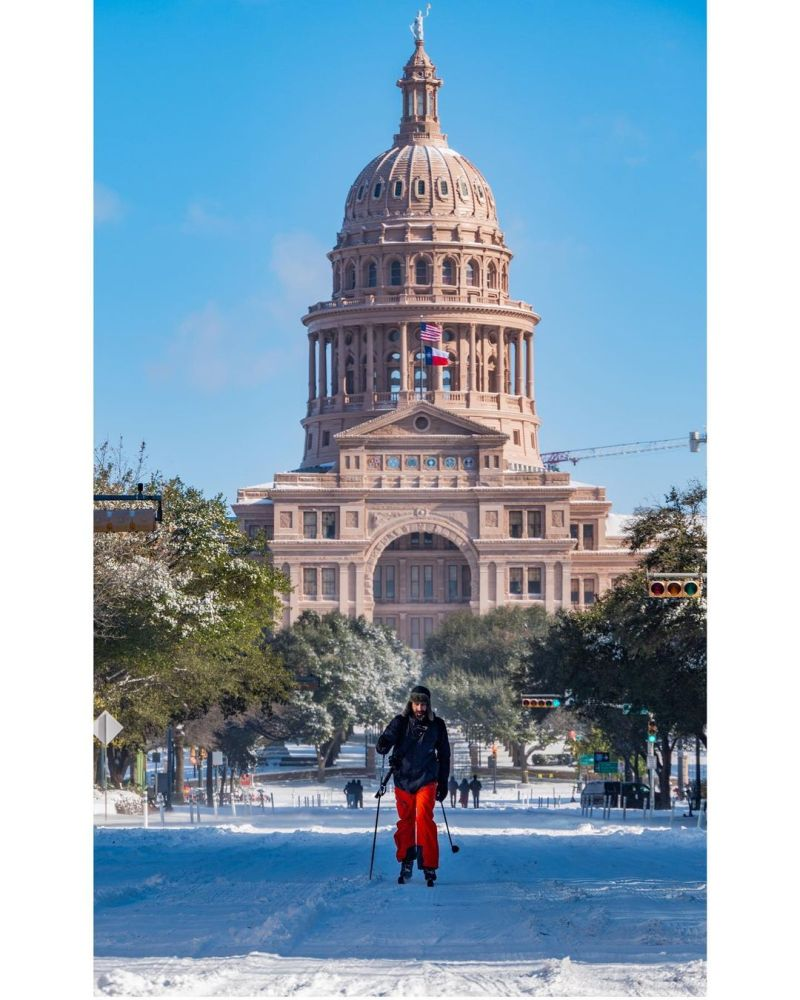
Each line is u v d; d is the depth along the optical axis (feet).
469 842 135.64
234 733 417.49
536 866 97.71
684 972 46.29
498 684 509.76
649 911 65.57
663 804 324.19
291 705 477.77
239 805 346.95
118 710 233.55
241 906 67.05
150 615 198.08
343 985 43.91
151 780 421.18
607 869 95.09
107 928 59.36
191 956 51.19
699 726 258.78
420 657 645.92
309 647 499.92
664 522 234.17
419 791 79.00
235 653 256.93
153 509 123.65
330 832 157.17
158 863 97.81
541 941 54.95
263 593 247.09
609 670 291.79
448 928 58.85
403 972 46.62
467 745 609.42
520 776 528.22
